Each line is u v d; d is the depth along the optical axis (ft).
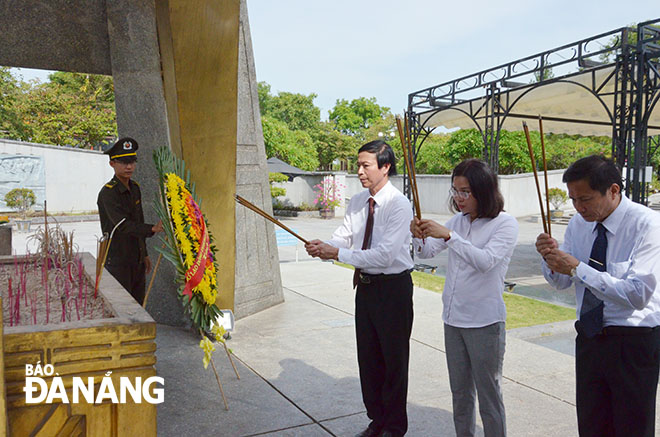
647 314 6.20
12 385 4.78
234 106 13.07
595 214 6.29
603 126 43.45
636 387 6.19
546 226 6.40
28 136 75.20
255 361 13.19
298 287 22.52
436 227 7.15
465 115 38.42
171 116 12.98
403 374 8.70
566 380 12.10
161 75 14.84
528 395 11.19
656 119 39.17
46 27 15.14
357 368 12.78
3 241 15.99
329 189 71.36
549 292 24.70
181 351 13.85
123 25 15.12
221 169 13.46
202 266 9.46
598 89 27.32
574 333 17.13
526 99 33.09
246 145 17.62
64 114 76.74
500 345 7.44
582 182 6.16
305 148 95.50
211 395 11.03
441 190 80.38
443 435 9.41
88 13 15.38
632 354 6.22
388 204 8.65
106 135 80.59
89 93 82.99
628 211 6.29
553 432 9.50
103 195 12.25
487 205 7.36
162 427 9.55
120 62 15.43
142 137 15.64
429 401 10.89
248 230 17.72
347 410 10.39
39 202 65.57
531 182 73.31
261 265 18.44
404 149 7.30
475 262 7.07
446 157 93.76
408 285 8.76
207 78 12.29
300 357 13.53
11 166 63.46
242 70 17.31
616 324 6.31
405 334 8.70
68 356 4.95
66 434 5.00
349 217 9.58
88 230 51.19
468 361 7.71
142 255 13.15
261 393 11.18
